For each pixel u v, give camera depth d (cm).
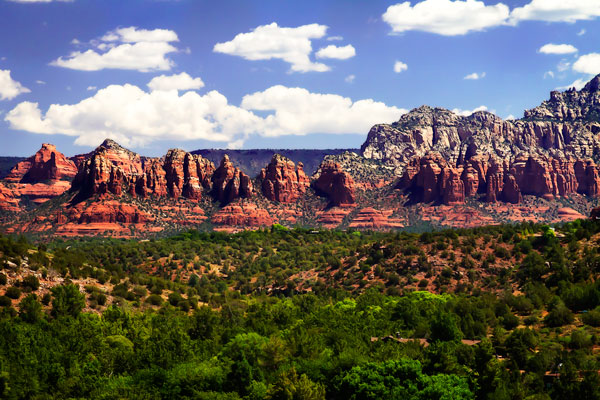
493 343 13100
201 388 10569
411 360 10681
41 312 13325
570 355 11569
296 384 10069
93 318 13238
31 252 16450
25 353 10750
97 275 17112
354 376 10406
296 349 12075
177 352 11838
